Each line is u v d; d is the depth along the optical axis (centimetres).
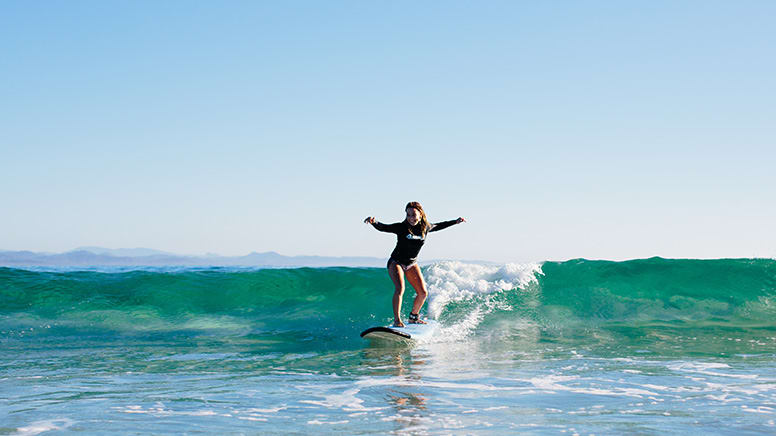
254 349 762
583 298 1055
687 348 751
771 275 1138
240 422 382
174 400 456
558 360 664
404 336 784
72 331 909
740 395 471
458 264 1181
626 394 476
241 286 1156
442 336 853
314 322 973
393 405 436
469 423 377
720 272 1156
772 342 797
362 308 1041
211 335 888
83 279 1177
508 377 558
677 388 501
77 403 444
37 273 1211
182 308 1052
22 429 363
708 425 369
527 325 929
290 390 497
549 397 464
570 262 1210
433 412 411
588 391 489
